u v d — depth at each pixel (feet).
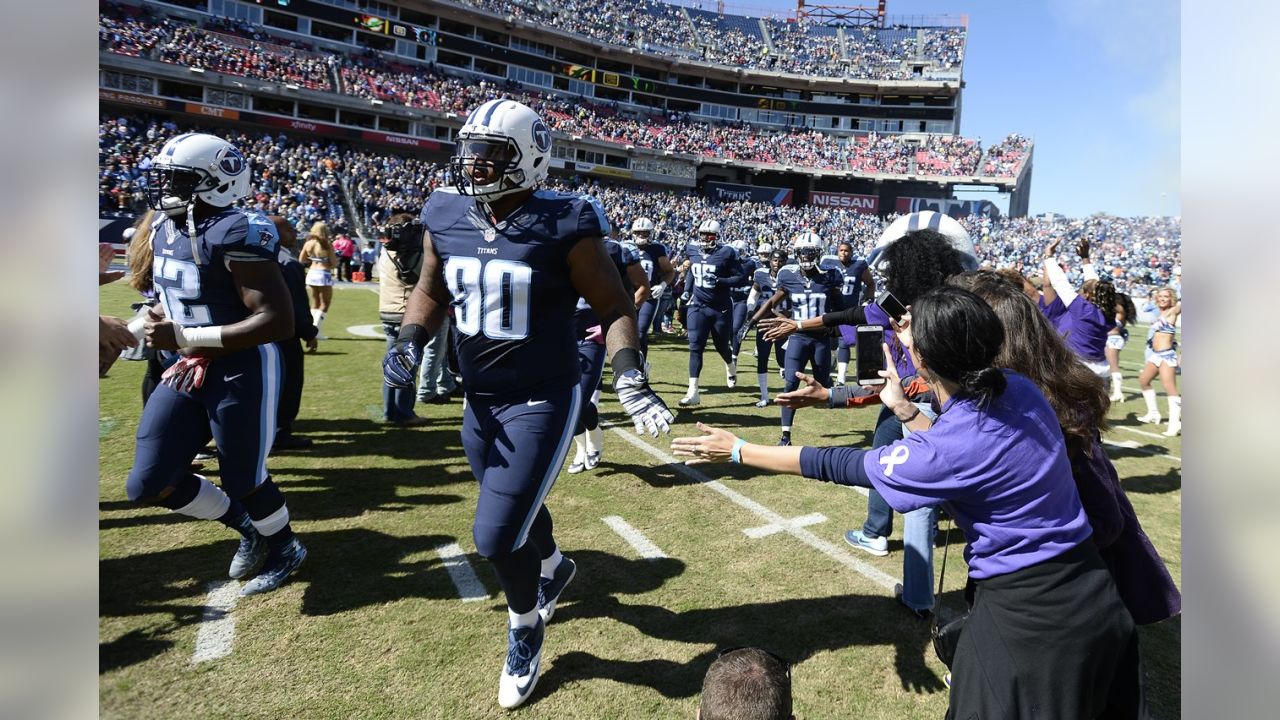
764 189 151.84
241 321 8.98
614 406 23.04
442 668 8.15
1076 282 49.29
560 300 7.61
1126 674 5.60
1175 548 12.91
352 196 93.97
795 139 158.81
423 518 12.39
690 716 7.55
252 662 8.05
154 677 7.66
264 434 9.30
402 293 18.25
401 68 125.49
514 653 7.64
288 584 9.88
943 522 14.05
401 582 10.07
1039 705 5.28
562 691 7.89
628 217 124.06
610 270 7.54
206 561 10.38
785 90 163.63
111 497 12.48
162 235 8.95
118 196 62.13
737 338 28.84
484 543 7.33
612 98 154.81
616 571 10.81
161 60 95.61
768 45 170.60
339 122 113.39
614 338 7.27
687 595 10.14
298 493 13.42
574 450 18.01
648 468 16.11
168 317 9.13
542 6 143.84
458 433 18.01
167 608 9.06
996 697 5.35
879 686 8.23
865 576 10.99
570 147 137.18
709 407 23.68
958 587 10.93
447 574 10.36
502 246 7.29
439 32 130.11
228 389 8.97
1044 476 5.31
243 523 9.74
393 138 114.83
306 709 7.32
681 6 176.65
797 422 21.91
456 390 23.65
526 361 7.56
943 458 5.34
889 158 154.51
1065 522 5.36
